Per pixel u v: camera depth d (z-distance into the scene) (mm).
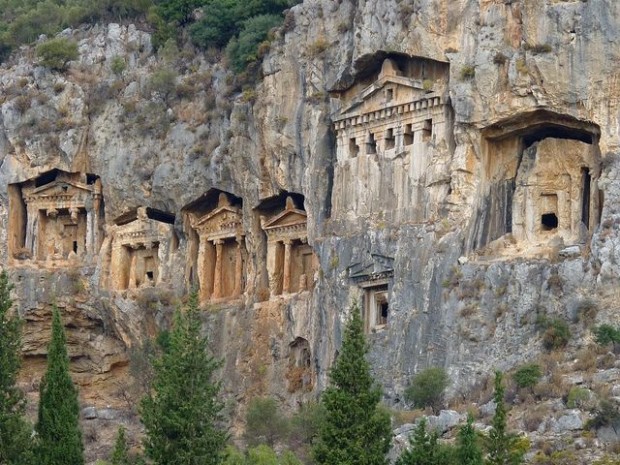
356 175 154500
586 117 142500
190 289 172500
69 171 181875
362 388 113438
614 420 124375
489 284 142750
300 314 159625
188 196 173500
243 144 167375
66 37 193000
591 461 121062
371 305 151500
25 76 187750
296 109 161625
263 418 146625
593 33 142125
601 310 137750
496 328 141000
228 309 166875
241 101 167625
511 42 145500
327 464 110875
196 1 189000
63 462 118562
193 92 176500
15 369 122062
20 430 119500
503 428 112812
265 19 171500
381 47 152250
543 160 146750
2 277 124750
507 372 138000
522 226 146625
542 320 139125
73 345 181000
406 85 151500
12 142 184375
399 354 145500
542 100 143625
